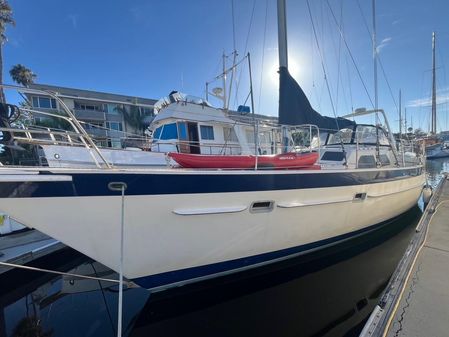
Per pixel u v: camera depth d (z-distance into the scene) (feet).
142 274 10.28
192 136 17.85
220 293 12.08
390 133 20.39
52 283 14.76
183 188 9.85
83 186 8.54
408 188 22.25
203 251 11.02
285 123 15.76
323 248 15.34
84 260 17.58
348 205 15.15
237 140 19.31
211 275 11.71
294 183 12.30
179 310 11.35
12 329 11.25
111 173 8.82
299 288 13.48
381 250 18.34
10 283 14.84
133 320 11.08
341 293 13.08
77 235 8.81
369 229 18.45
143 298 12.28
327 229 14.67
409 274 10.28
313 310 11.82
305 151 18.06
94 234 9.01
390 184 18.53
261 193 11.40
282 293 13.04
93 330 10.80
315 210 13.51
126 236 9.45
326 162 19.70
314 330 10.64
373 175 16.40
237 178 10.80
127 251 9.64
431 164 100.01
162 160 15.31
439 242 13.55
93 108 80.69
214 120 18.34
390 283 9.80
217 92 23.89
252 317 11.34
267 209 11.91
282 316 11.41
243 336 10.28
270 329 10.68
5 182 7.63
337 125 17.37
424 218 18.24
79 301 12.96
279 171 11.83
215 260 11.47
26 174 7.86
